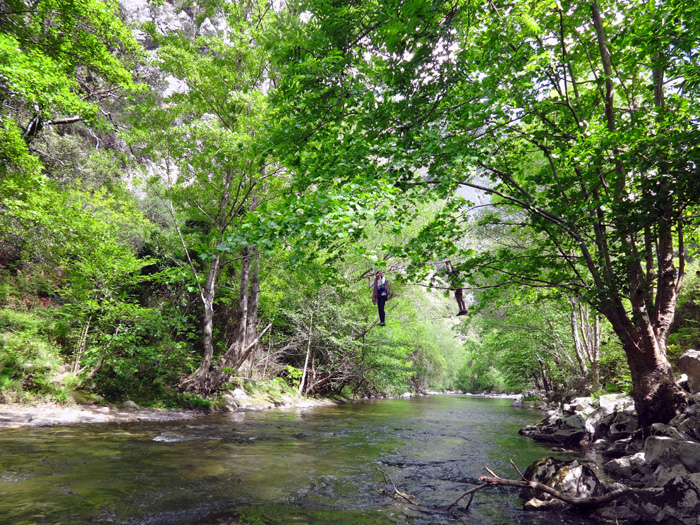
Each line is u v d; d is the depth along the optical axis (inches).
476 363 2100.1
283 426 474.0
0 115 493.0
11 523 156.9
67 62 501.7
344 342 871.1
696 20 245.9
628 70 344.2
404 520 184.7
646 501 192.1
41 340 484.1
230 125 621.9
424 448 370.0
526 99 297.6
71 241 481.1
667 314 345.1
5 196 422.0
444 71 268.4
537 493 217.3
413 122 294.8
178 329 614.2
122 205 608.4
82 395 473.7
